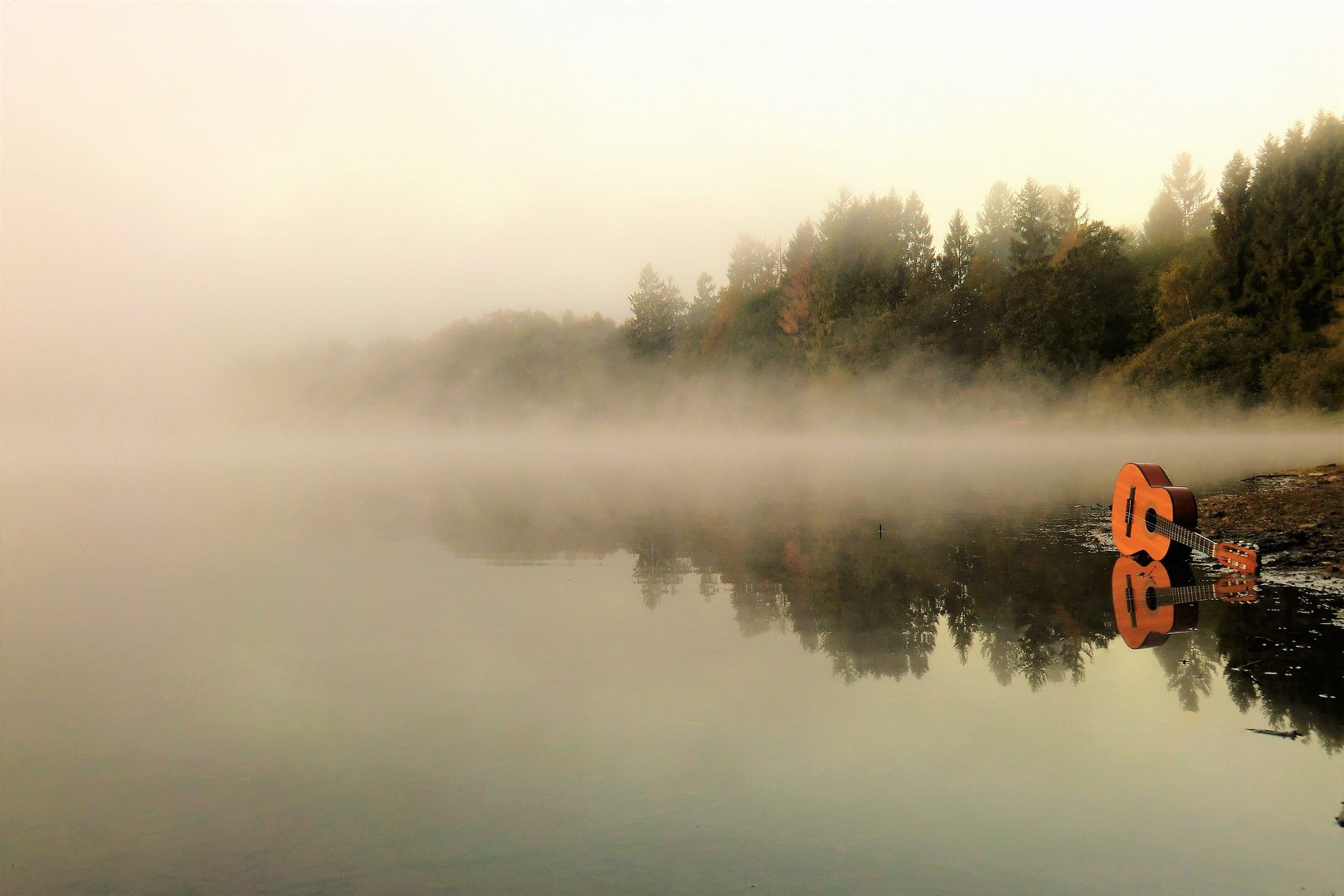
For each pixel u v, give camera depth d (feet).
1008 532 37.88
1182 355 153.28
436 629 21.97
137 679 17.76
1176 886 8.93
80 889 9.27
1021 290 196.13
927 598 23.86
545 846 10.15
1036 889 8.86
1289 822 10.28
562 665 18.21
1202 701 14.52
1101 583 25.23
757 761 12.61
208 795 11.87
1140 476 29.96
